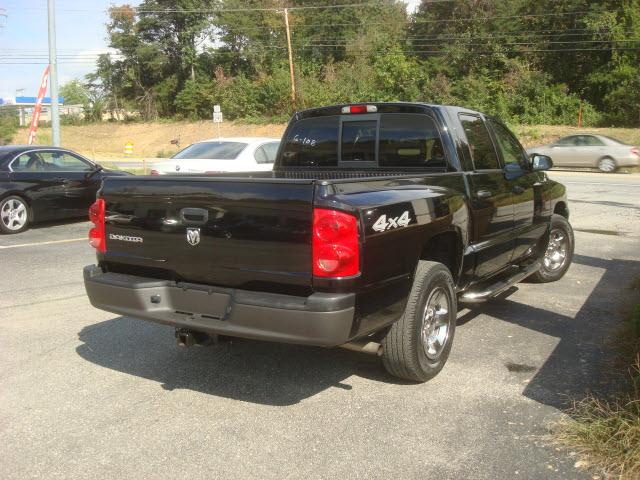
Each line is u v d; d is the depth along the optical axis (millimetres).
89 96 75688
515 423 3658
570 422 3557
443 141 4953
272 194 3508
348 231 3396
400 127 5180
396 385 4277
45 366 4684
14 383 4367
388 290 3750
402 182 4086
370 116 5352
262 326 3510
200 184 3748
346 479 3104
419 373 4160
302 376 4465
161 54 68812
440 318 4398
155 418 3814
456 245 4613
